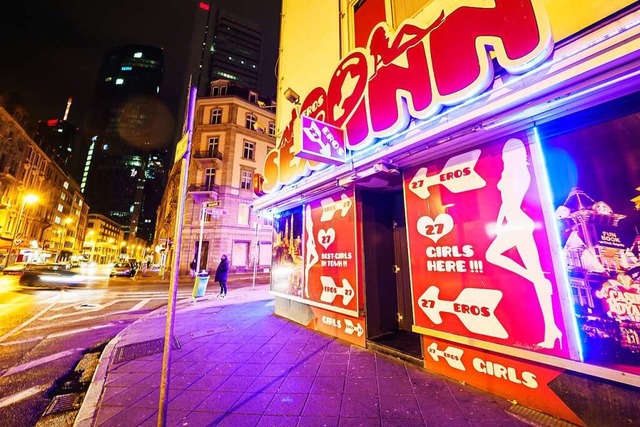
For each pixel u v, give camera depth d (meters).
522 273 2.62
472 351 3.02
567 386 2.36
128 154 145.25
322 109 5.00
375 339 4.37
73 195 66.75
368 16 5.45
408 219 3.73
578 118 2.42
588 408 2.24
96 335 5.96
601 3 2.34
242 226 25.33
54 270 14.32
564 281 2.38
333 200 5.13
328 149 4.11
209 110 27.05
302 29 7.46
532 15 2.36
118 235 118.69
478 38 2.73
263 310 7.62
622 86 2.05
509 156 2.82
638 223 2.08
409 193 3.75
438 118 3.08
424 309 3.44
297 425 2.47
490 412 2.51
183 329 5.86
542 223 2.54
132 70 159.25
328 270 5.08
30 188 40.19
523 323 2.58
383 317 4.62
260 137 27.89
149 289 14.05
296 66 7.55
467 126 2.84
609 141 2.27
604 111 2.29
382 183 4.50
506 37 2.52
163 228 44.72
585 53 2.07
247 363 3.91
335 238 4.99
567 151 2.47
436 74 3.08
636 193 2.12
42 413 2.96
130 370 3.81
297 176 5.47
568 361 2.29
